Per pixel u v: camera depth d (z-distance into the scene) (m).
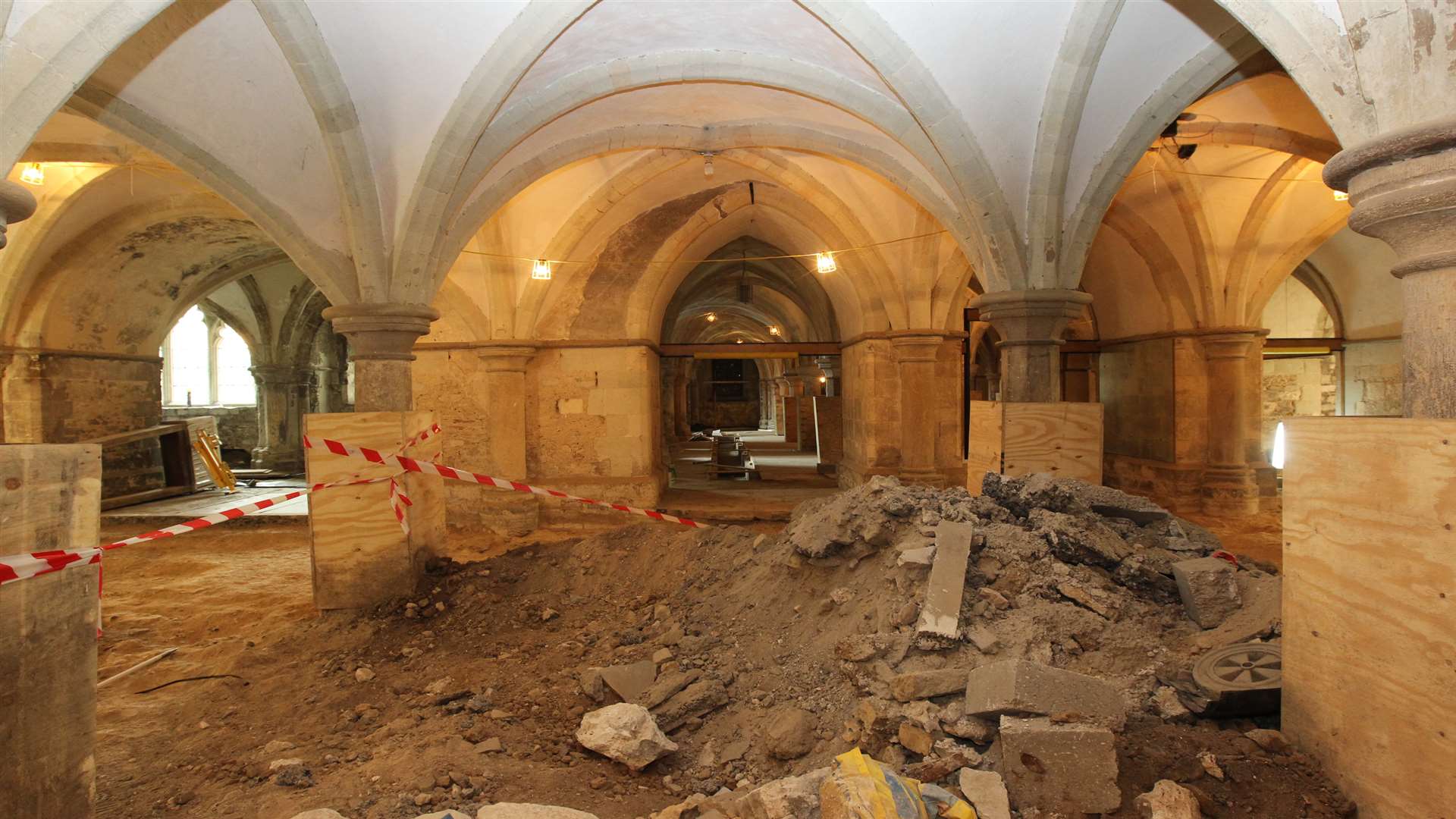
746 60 6.40
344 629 5.38
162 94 5.48
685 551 5.61
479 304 10.92
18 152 3.38
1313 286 13.17
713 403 37.75
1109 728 2.63
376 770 3.12
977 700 2.76
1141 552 3.98
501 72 5.68
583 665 4.35
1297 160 9.23
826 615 4.06
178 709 4.20
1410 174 2.37
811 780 2.43
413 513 5.86
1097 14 5.05
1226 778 2.43
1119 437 12.77
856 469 12.03
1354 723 2.29
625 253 11.03
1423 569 2.04
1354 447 2.29
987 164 5.93
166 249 11.69
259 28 5.17
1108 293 12.58
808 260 12.95
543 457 11.30
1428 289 2.44
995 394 18.58
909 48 5.60
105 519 10.84
